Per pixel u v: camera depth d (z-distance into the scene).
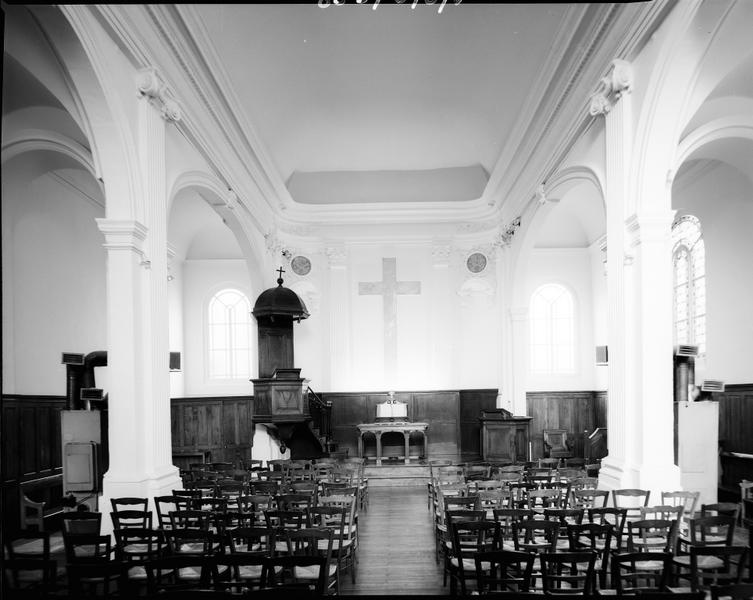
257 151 14.01
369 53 12.45
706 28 6.83
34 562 5.23
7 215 10.53
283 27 11.06
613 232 8.66
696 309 14.01
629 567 5.44
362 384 18.56
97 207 13.68
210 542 5.85
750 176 10.72
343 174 18.97
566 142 10.98
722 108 9.23
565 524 6.29
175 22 8.62
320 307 18.66
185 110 9.87
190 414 17.14
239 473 10.12
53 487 11.43
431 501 11.23
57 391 11.99
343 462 12.55
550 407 19.38
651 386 7.85
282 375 14.55
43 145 9.71
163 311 8.66
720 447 12.05
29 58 7.32
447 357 18.41
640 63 7.98
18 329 10.84
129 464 7.75
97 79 7.14
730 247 12.41
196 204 17.62
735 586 3.70
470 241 18.78
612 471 8.39
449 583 6.88
